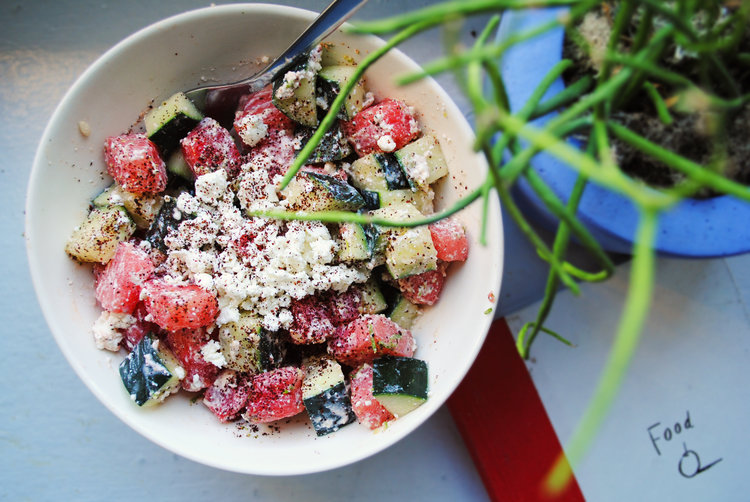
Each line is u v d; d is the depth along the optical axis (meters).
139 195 0.28
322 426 0.28
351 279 0.28
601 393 0.12
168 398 0.28
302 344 0.29
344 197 0.27
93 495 0.32
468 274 0.28
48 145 0.26
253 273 0.28
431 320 0.29
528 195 0.27
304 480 0.32
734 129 0.23
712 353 0.33
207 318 0.27
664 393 0.33
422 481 0.33
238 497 0.32
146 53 0.27
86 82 0.27
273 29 0.28
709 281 0.33
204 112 0.29
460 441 0.33
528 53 0.24
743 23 0.19
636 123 0.22
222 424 0.28
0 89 0.32
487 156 0.16
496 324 0.32
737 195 0.15
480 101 0.15
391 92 0.28
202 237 0.28
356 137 0.28
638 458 0.32
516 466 0.32
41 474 0.32
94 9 0.32
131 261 0.27
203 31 0.27
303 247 0.27
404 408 0.27
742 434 0.32
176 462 0.32
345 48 0.28
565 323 0.32
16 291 0.32
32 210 0.26
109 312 0.27
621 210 0.23
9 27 0.31
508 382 0.32
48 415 0.32
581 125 0.19
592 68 0.23
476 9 0.15
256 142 0.28
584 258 0.32
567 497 0.32
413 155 0.28
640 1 0.17
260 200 0.28
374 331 0.27
